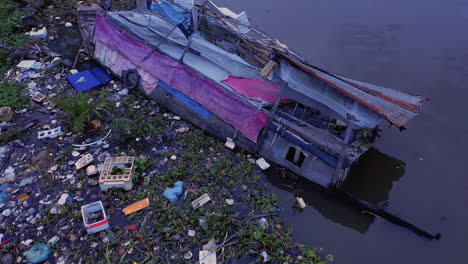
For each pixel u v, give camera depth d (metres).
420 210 7.75
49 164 7.78
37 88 9.88
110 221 6.79
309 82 7.18
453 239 7.21
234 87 8.42
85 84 10.05
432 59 12.35
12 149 8.09
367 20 14.44
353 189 8.12
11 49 10.97
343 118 6.86
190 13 9.09
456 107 10.51
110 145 8.39
